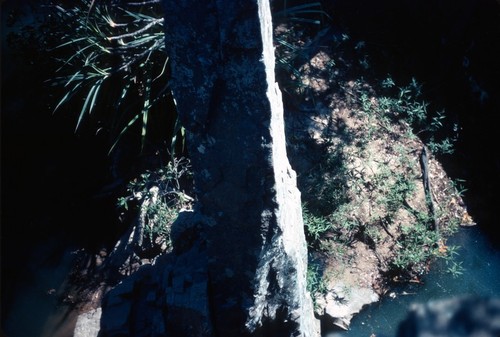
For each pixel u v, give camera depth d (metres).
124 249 4.23
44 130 5.21
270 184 2.13
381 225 4.30
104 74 4.19
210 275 2.62
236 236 2.33
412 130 4.82
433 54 5.20
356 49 5.15
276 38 4.67
